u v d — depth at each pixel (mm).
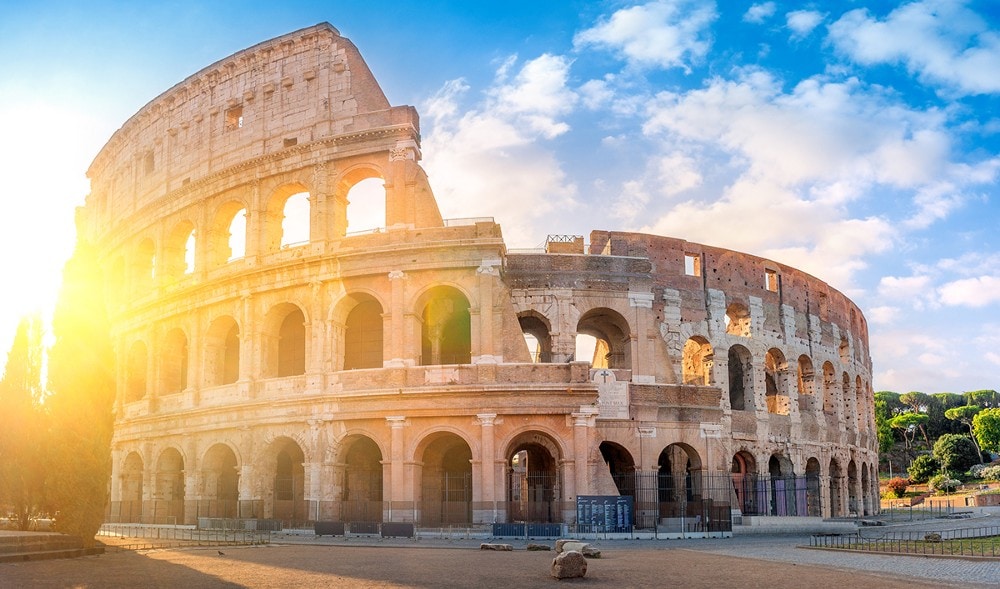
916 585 30594
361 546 54281
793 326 91750
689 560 42750
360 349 74500
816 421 92125
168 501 78812
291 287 73312
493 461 65062
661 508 75062
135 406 83312
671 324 81188
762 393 85938
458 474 71938
